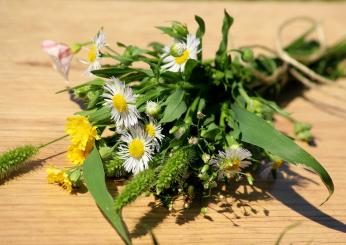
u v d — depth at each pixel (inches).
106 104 11.4
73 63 15.5
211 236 11.2
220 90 13.3
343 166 13.7
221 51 13.2
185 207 11.7
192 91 12.7
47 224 10.8
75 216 11.0
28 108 13.5
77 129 11.3
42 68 15.1
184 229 11.3
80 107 13.9
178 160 10.6
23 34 16.4
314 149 14.2
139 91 11.6
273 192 12.6
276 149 11.4
